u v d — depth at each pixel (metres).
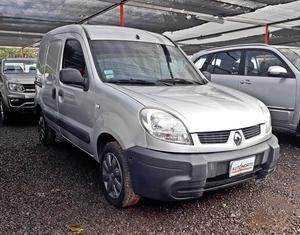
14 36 14.77
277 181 3.64
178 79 3.67
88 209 2.93
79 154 4.63
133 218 2.79
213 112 2.70
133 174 2.64
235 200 3.16
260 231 2.62
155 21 11.09
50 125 4.69
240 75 5.73
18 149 4.88
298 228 2.67
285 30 12.88
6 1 8.27
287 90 4.95
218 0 7.95
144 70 3.54
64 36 4.18
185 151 2.49
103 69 3.33
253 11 9.05
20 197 3.16
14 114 6.63
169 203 3.07
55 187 3.42
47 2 8.38
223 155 2.60
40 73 5.02
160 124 2.51
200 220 2.78
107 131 2.95
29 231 2.55
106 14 9.94
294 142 5.40
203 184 2.54
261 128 2.98
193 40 16.06
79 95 3.49
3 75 7.12
